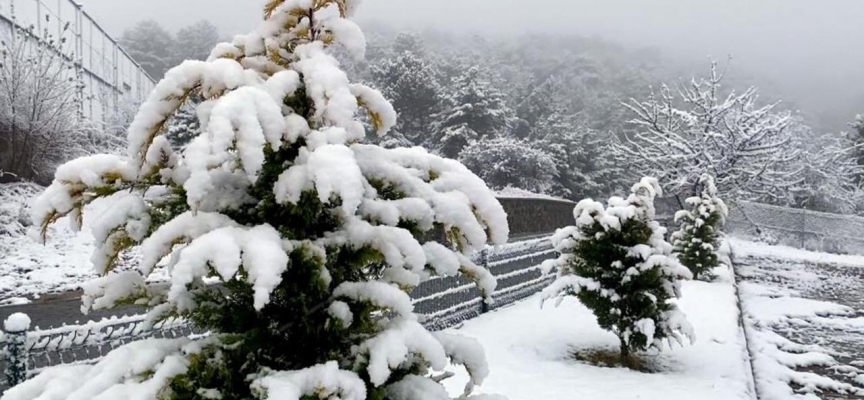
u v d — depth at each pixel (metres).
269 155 1.98
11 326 3.71
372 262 2.13
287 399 1.68
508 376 6.23
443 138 39.31
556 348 7.64
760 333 10.71
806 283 17.22
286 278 1.96
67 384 1.92
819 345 10.02
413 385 2.07
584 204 7.58
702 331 8.86
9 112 15.52
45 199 1.90
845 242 27.84
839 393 7.50
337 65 2.11
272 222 2.07
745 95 22.97
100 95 23.25
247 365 1.97
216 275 1.94
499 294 9.99
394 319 2.13
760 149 21.17
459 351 2.22
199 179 1.55
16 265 11.77
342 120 1.94
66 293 10.48
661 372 6.81
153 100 1.83
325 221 2.11
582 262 7.54
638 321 6.93
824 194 33.09
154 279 9.46
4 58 15.52
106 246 2.05
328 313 2.01
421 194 2.16
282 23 2.21
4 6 16.94
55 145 16.52
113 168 1.96
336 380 1.77
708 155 21.05
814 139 45.84
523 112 55.75
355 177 1.70
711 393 5.87
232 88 1.89
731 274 15.66
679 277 7.26
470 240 2.15
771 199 32.47
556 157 42.25
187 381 1.81
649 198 7.49
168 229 1.83
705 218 14.68
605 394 5.77
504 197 25.47
